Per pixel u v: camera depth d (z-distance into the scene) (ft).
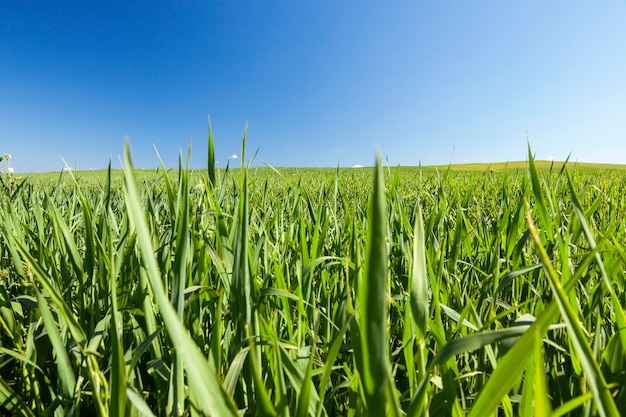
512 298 4.58
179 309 2.33
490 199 12.16
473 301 3.99
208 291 3.39
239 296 2.87
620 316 2.27
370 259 1.05
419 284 2.13
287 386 2.88
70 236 3.87
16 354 2.99
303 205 8.56
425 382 1.86
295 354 3.24
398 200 6.14
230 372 2.48
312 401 2.51
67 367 2.63
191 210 4.34
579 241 5.81
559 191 9.46
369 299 1.08
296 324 3.96
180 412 2.36
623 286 3.67
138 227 1.44
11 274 5.81
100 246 3.72
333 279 4.80
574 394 2.88
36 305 3.51
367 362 1.12
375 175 1.01
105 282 3.79
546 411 1.56
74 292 4.70
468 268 5.22
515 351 1.50
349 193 16.51
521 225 5.20
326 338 3.81
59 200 10.51
